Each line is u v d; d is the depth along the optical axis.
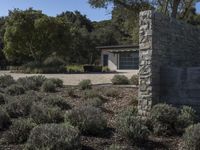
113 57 41.41
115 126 8.79
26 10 39.28
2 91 13.99
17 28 37.91
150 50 10.29
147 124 8.69
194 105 10.06
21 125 7.71
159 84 10.61
